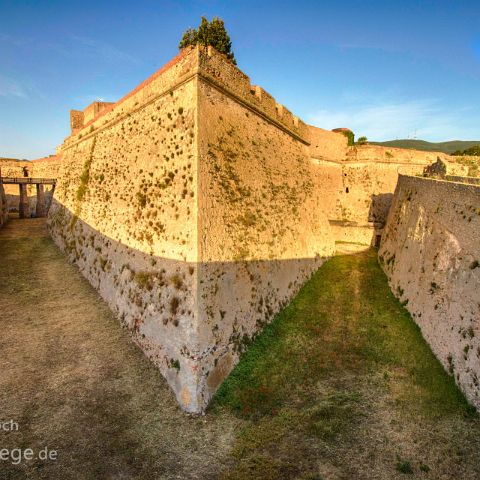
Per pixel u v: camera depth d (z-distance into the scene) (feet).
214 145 40.91
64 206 71.41
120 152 52.37
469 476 24.90
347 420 30.68
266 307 45.27
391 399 33.06
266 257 46.75
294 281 54.44
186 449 27.96
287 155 61.11
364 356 39.99
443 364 36.63
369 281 59.82
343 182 98.94
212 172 39.42
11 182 101.45
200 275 34.76
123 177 49.75
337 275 62.80
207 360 33.68
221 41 81.97
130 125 51.08
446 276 40.09
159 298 37.78
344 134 105.60
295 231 57.31
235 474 25.61
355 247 83.46
